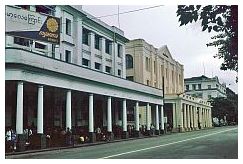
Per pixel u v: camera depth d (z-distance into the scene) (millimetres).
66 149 24562
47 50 29406
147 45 53875
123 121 37781
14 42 26828
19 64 22594
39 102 24531
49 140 26047
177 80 67625
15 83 24172
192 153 18250
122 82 37125
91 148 25078
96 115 39406
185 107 59375
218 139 30406
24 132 24312
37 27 26469
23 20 25875
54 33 27391
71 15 34906
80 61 35906
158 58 57844
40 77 24672
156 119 46688
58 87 26750
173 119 56969
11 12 25328
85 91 30359
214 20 11516
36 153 21609
